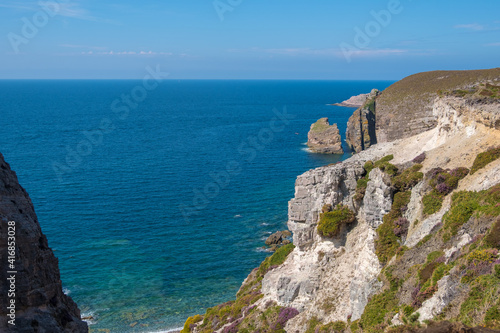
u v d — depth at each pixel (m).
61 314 25.28
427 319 25.14
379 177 45.19
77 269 80.25
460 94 47.44
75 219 101.94
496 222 27.69
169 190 125.88
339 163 53.53
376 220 44.41
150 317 67.56
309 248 49.81
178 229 98.94
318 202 49.25
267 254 88.25
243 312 51.78
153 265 82.94
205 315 60.62
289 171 151.75
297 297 47.25
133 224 100.62
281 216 107.62
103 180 133.62
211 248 90.44
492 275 24.09
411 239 38.28
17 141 191.75
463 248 29.59
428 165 43.91
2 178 23.94
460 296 24.78
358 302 38.16
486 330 19.75
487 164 37.06
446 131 48.16
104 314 68.12
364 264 42.44
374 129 189.50
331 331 38.47
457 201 35.44
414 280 32.56
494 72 166.12
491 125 40.25
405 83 192.75
